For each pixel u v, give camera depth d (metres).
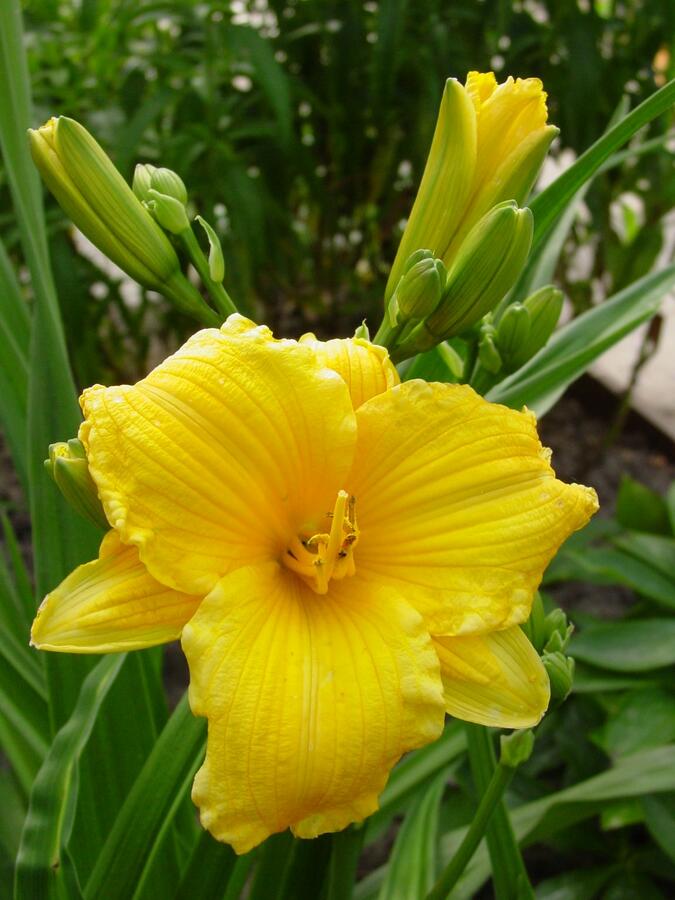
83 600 0.13
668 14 0.45
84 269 0.48
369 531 0.15
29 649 0.23
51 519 0.20
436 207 0.17
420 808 0.24
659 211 0.48
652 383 0.59
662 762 0.24
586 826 0.32
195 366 0.13
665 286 0.23
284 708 0.12
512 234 0.16
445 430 0.14
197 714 0.12
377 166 0.52
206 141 0.44
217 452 0.13
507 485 0.14
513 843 0.19
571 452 0.55
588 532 0.38
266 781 0.12
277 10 0.48
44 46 0.44
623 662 0.32
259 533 0.14
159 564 0.13
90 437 0.13
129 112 0.43
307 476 0.14
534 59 0.48
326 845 0.19
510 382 0.23
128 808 0.17
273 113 0.49
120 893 0.17
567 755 0.33
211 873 0.17
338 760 0.12
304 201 0.58
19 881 0.15
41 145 0.16
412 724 0.13
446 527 0.14
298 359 0.14
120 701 0.21
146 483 0.13
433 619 0.14
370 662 0.13
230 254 0.46
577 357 0.22
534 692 0.14
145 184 0.18
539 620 0.16
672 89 0.16
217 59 0.45
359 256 0.58
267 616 0.13
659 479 0.52
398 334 0.17
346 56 0.47
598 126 0.50
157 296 0.52
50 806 0.15
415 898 0.22
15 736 0.22
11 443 0.23
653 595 0.35
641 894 0.30
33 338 0.20
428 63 0.44
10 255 0.48
